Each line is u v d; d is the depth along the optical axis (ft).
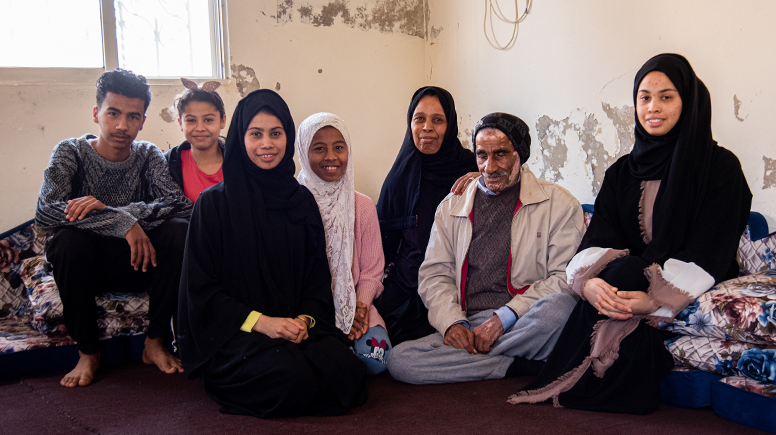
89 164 8.62
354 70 14.05
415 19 14.66
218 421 6.34
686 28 8.52
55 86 11.03
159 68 12.31
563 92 10.78
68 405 6.93
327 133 7.93
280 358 6.40
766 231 7.54
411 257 9.19
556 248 7.79
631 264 6.67
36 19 11.16
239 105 7.45
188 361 6.86
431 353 7.52
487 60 12.75
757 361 5.84
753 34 7.66
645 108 7.24
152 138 12.00
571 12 10.44
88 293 7.90
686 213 6.90
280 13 13.14
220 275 7.11
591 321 6.77
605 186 7.88
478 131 8.02
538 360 7.52
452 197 8.50
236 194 7.20
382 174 14.60
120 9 11.82
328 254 8.12
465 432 5.87
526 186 8.00
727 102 8.10
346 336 7.66
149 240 8.33
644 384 6.36
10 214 10.82
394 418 6.33
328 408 6.57
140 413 6.63
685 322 6.39
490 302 7.97
